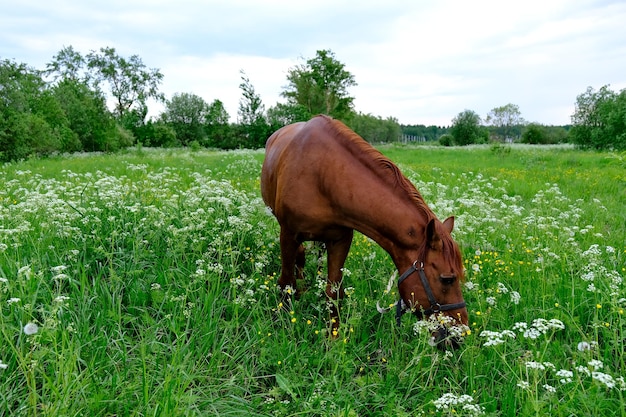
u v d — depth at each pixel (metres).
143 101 71.25
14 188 8.48
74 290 3.78
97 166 15.42
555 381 3.15
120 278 3.97
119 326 3.37
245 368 3.29
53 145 27.69
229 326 3.54
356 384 3.15
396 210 3.38
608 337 3.51
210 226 5.20
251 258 4.67
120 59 69.50
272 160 4.64
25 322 3.13
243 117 48.31
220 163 16.84
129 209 5.25
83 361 2.87
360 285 4.57
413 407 2.94
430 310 3.26
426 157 24.72
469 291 4.26
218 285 4.00
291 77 56.41
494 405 2.80
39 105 35.06
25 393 2.79
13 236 4.02
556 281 4.29
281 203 4.00
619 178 12.00
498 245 5.82
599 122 34.81
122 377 2.89
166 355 3.31
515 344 3.26
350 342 3.58
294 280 4.45
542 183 11.66
